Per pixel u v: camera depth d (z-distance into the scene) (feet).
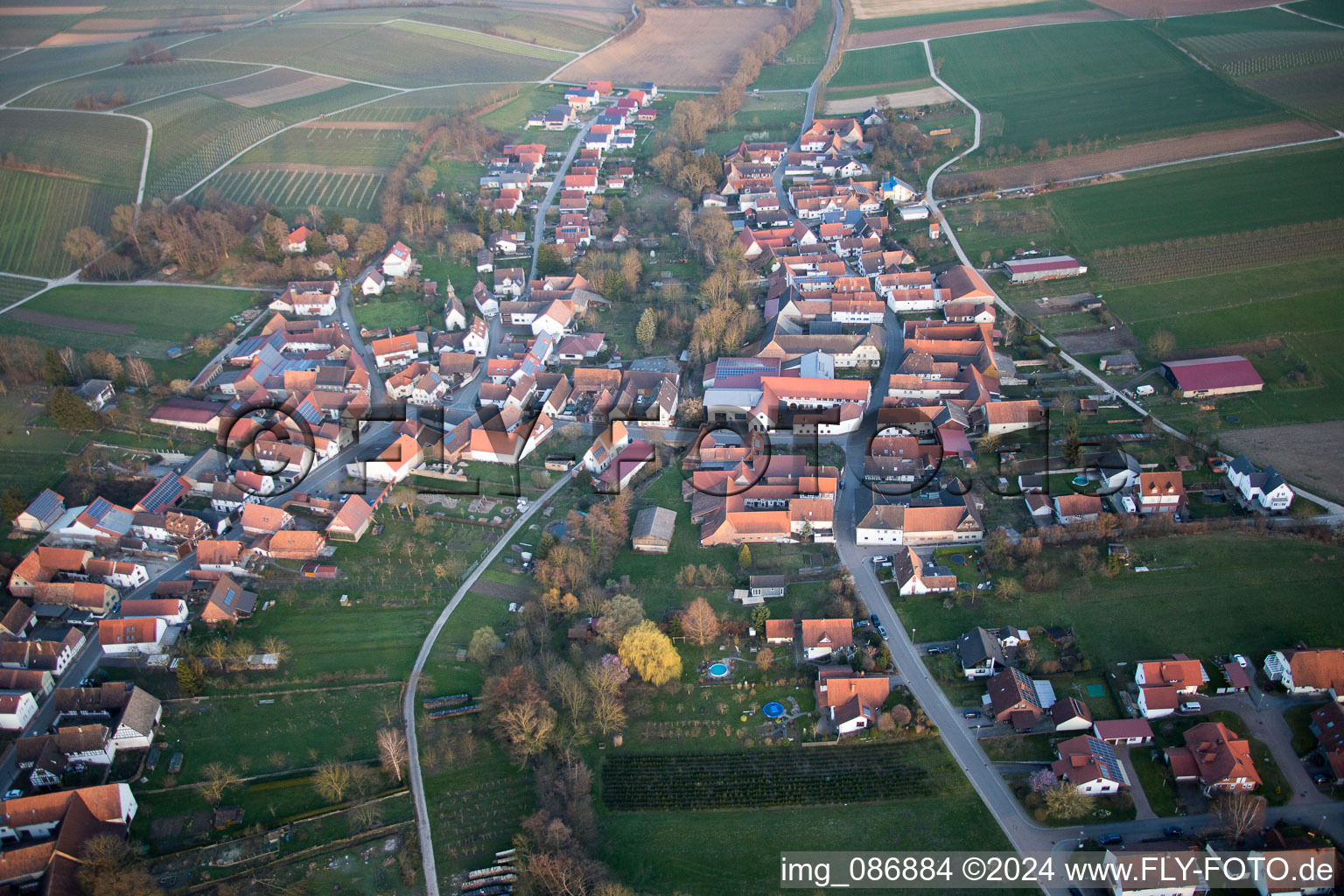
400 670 551.18
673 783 481.05
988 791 464.65
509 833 460.14
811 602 580.30
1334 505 606.14
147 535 654.12
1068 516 611.47
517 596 599.16
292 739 512.22
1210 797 447.42
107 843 444.96
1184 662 496.23
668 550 630.74
